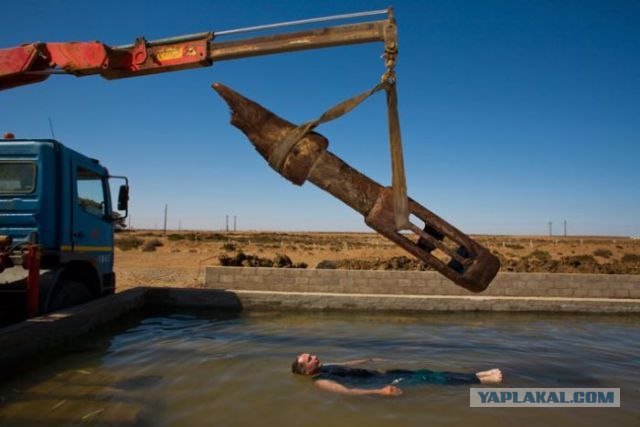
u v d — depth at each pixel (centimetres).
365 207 541
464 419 550
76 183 959
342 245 5497
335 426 523
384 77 517
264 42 601
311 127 531
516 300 1347
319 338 981
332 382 658
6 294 844
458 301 1335
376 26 542
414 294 1420
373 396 621
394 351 880
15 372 701
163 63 639
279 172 548
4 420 525
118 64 657
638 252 5009
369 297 1336
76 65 664
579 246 5944
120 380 673
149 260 2666
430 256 539
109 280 1138
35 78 705
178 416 543
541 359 834
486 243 6188
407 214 505
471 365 789
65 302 944
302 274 1437
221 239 5628
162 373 710
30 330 746
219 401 593
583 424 543
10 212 862
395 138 512
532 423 543
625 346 952
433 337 1008
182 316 1229
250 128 547
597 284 1418
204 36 624
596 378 722
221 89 548
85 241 1000
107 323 1039
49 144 888
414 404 595
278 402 593
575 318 1289
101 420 527
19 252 854
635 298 1409
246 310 1338
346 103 520
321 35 570
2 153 873
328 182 541
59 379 673
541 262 1902
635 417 567
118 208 1119
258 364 768
